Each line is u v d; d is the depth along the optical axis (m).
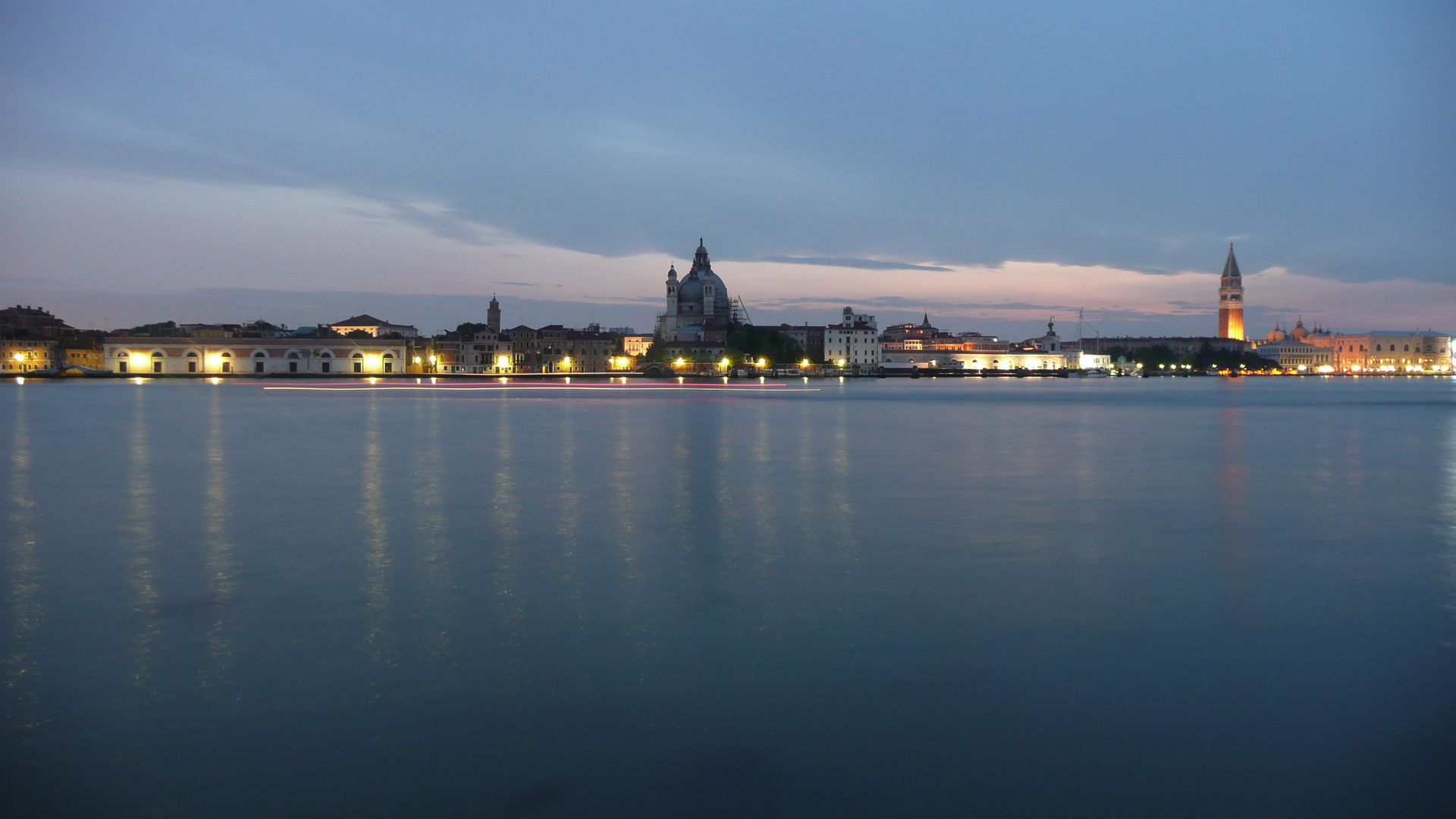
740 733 12.46
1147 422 81.25
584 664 14.84
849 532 25.78
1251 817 10.54
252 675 14.36
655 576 20.55
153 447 52.62
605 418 83.62
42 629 16.56
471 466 42.69
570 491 34.41
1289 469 42.94
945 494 33.62
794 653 15.32
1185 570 21.20
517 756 11.83
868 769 11.52
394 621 17.06
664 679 14.16
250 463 43.97
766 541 24.42
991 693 13.68
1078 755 11.86
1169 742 12.22
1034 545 24.00
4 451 50.31
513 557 22.41
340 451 50.25
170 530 26.00
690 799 10.88
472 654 15.24
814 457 47.41
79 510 29.83
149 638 16.09
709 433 64.75
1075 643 15.85
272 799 10.86
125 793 10.98
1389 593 19.14
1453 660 15.05
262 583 19.84
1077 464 44.50
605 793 11.00
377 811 10.64
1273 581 20.17
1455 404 125.62
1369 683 14.08
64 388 171.75
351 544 24.06
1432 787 11.11
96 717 12.91
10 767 11.55
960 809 10.67
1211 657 15.14
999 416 90.44
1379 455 50.06
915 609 17.88
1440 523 27.55
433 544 24.06
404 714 12.99
